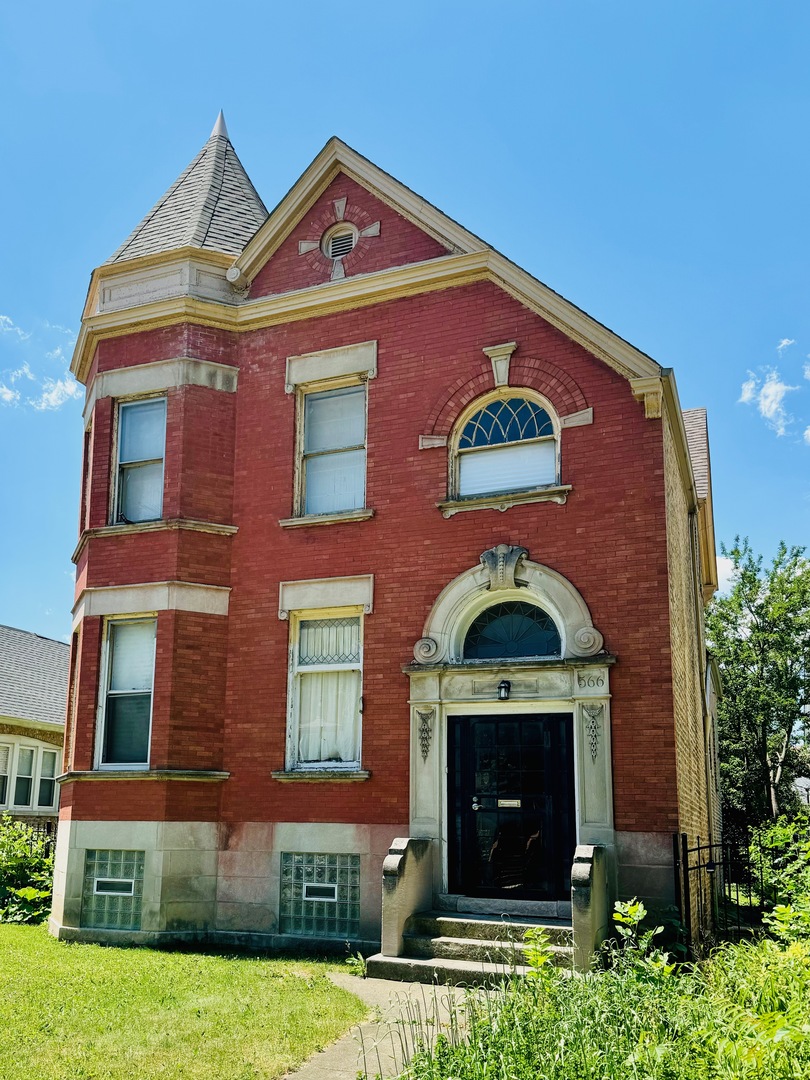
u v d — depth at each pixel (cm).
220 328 1423
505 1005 635
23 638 3117
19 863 1634
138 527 1348
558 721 1120
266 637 1305
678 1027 569
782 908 773
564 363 1202
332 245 1416
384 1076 629
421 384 1289
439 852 1123
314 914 1200
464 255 1281
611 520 1134
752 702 3800
